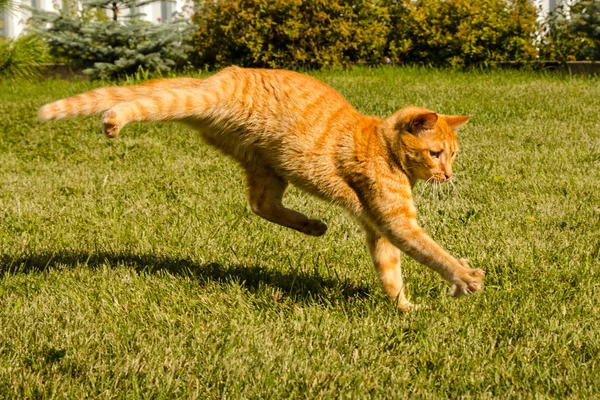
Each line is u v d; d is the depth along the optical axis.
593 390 3.19
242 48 14.72
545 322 3.82
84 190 6.80
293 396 3.16
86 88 13.41
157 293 4.29
